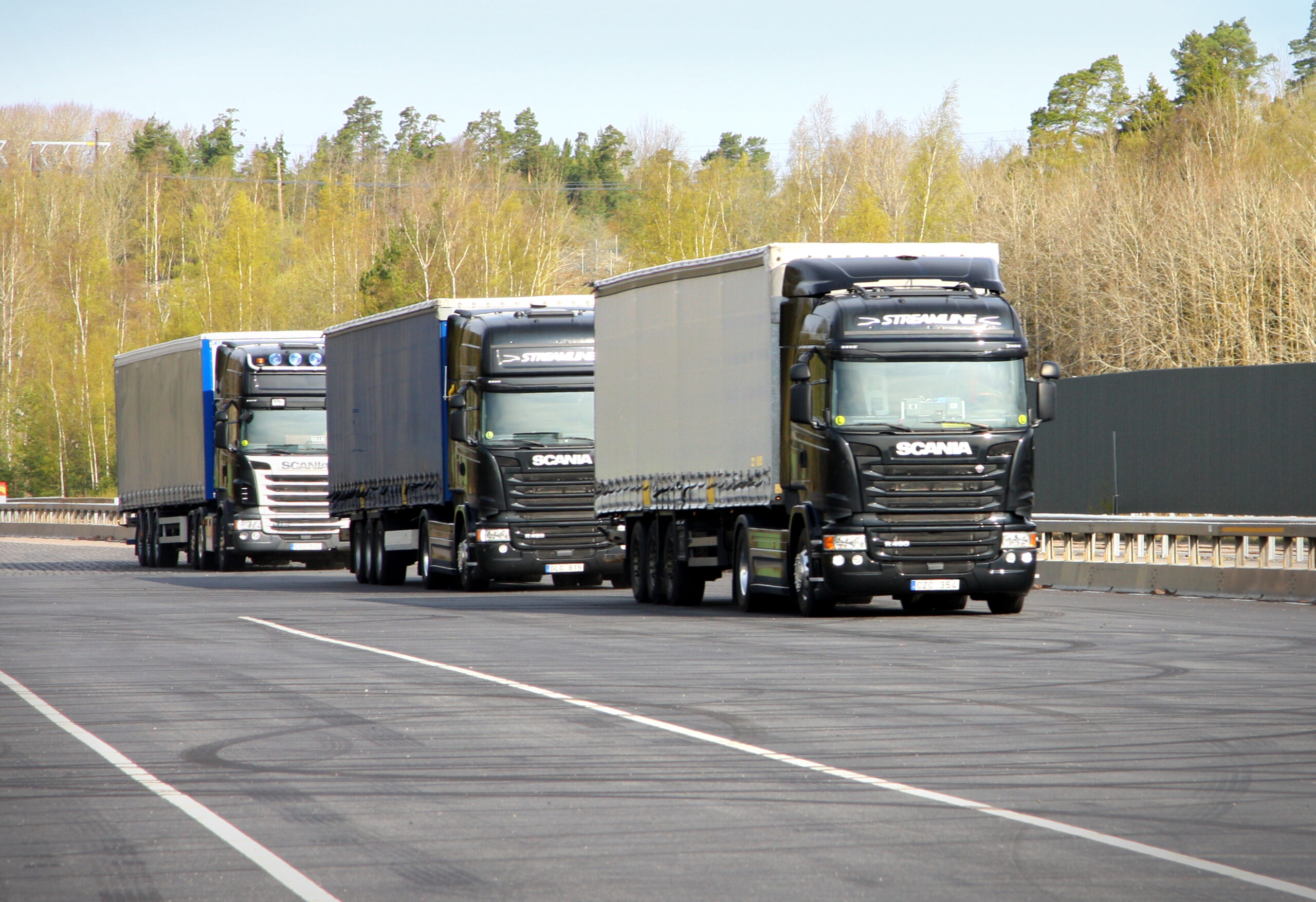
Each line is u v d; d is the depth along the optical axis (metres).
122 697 48.19
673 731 39.72
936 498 71.06
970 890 24.25
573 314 97.56
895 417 71.00
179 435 134.75
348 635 69.25
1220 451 125.19
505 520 95.38
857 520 70.88
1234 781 32.50
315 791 32.72
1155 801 30.59
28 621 79.00
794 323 73.62
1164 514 130.12
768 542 76.12
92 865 26.55
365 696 47.56
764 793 31.86
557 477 95.62
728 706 44.16
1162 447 130.25
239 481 125.06
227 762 36.31
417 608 86.25
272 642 66.06
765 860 26.28
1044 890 24.20
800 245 75.25
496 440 95.31
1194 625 67.81
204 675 54.06
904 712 42.56
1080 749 36.31
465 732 40.06
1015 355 71.94
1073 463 139.12
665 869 25.81
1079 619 72.06
